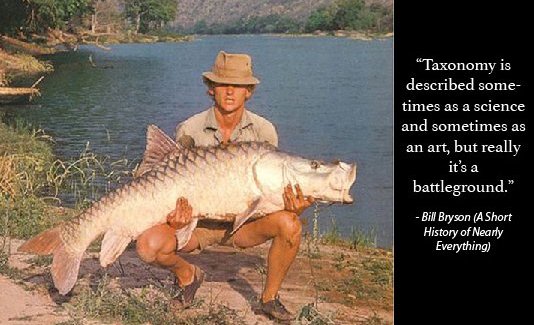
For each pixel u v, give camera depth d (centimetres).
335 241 1054
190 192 551
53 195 1342
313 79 5272
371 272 833
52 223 972
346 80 5188
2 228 890
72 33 9594
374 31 16000
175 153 561
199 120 603
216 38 14950
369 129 2948
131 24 13062
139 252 561
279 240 580
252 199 552
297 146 2591
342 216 1454
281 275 597
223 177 550
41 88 4238
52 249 563
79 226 558
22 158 1405
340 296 738
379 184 1866
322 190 547
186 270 597
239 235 593
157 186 552
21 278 674
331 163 550
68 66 5912
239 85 584
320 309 675
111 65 6284
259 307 625
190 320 591
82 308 579
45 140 2358
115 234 557
